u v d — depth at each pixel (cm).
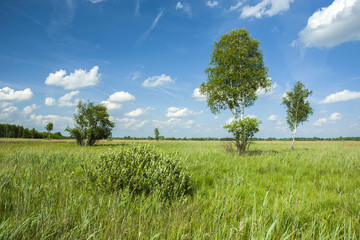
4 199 308
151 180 381
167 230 228
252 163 789
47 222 219
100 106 3453
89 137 3262
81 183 439
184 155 973
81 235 206
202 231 226
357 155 1166
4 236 192
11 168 548
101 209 281
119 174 394
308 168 753
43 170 578
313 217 281
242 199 368
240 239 218
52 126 7981
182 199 347
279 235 231
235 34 1798
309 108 2336
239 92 1720
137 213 279
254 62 1783
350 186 494
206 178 543
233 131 1294
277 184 494
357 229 254
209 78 1880
